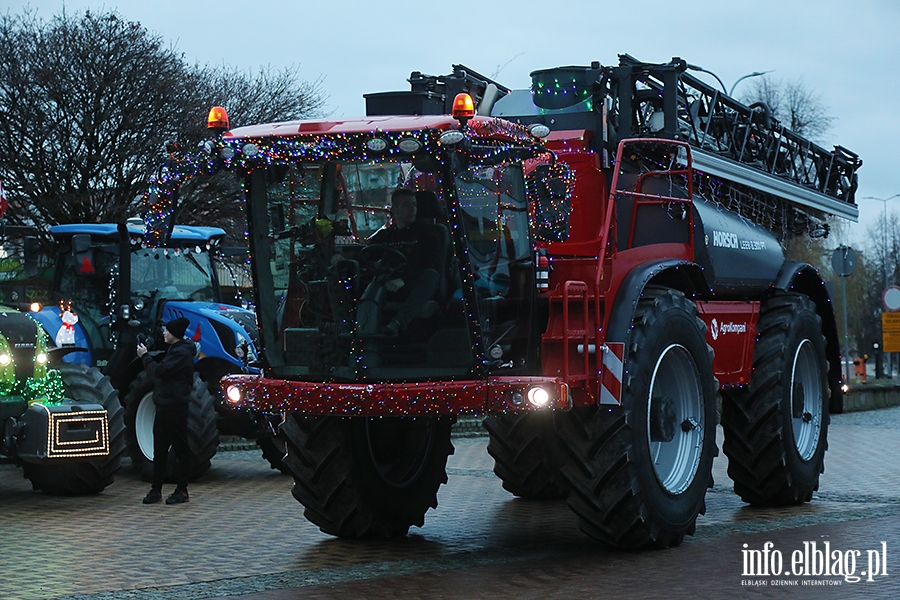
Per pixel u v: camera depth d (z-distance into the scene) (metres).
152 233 8.30
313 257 8.30
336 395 8.05
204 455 13.03
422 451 9.51
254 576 7.61
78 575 7.67
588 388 8.20
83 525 9.95
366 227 8.13
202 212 25.19
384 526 9.16
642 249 9.01
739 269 10.30
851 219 13.35
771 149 11.76
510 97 10.11
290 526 9.87
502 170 8.21
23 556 8.41
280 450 13.60
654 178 9.82
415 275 8.05
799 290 11.73
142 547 8.79
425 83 10.27
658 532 8.41
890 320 27.89
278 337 8.50
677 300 8.88
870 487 12.13
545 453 11.29
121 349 14.36
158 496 11.42
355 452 8.97
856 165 13.34
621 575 7.54
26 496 11.99
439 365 8.05
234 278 15.86
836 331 11.81
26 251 13.80
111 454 11.95
